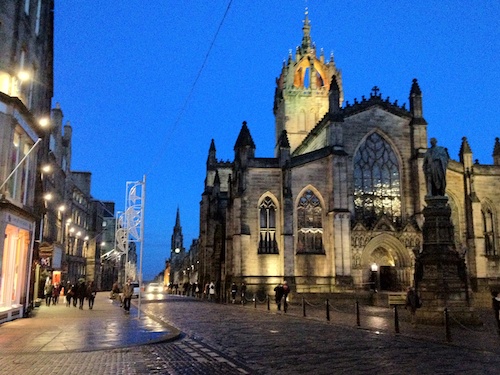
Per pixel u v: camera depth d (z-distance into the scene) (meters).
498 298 24.53
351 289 56.69
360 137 62.88
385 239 58.97
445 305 29.06
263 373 14.90
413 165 62.81
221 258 68.69
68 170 82.00
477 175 63.81
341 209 58.44
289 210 57.88
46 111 41.47
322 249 59.38
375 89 64.75
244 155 59.91
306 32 92.12
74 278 89.12
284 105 87.69
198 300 68.44
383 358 17.59
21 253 33.84
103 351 18.86
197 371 15.13
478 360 17.16
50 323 29.36
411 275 58.06
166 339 22.27
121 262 159.50
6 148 29.03
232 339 23.38
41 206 39.91
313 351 19.34
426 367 15.80
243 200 58.81
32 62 34.84
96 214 107.81
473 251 60.59
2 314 28.66
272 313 41.19
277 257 58.28
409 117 64.19
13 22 31.03
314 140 72.06
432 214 30.98
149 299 71.56
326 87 88.75
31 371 14.56
